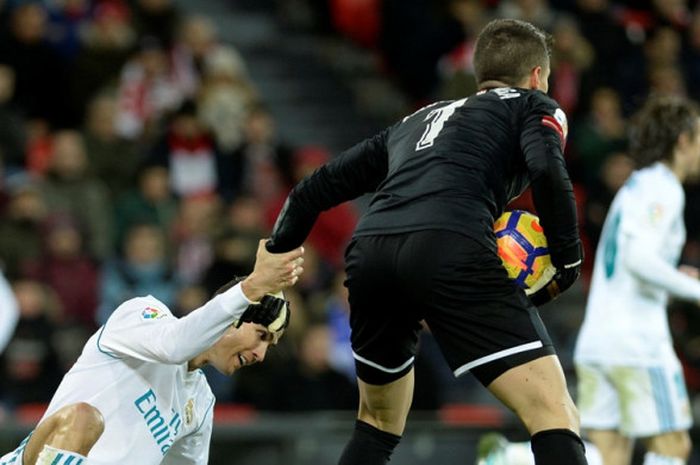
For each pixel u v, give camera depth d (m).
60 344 33.75
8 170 38.97
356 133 48.56
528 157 15.70
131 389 16.75
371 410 17.58
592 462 23.03
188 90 43.84
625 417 22.89
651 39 50.19
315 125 48.50
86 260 36.06
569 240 15.71
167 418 17.00
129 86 42.66
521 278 16.09
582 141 43.53
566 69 44.66
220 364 17.08
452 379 37.03
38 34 42.91
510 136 16.23
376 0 50.56
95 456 16.50
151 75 42.88
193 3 51.59
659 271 22.02
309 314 36.25
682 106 22.89
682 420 22.86
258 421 30.77
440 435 31.16
